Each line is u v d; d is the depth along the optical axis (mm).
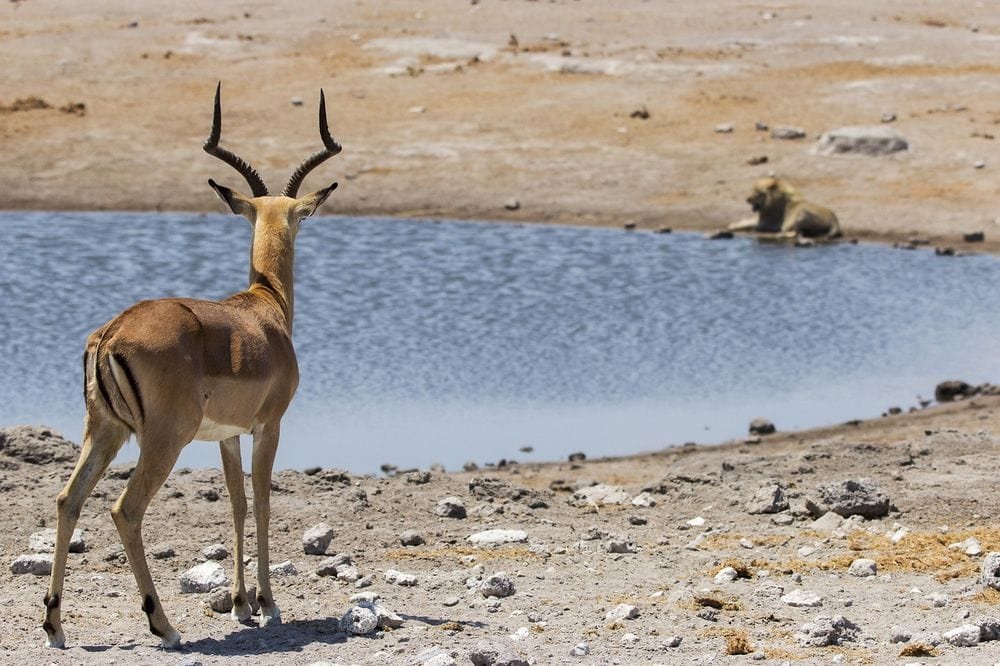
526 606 34469
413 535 42062
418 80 161500
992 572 35469
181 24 187000
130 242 108438
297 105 152375
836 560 39062
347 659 28906
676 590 36062
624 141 141125
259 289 33594
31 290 90188
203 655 28969
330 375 72250
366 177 132750
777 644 30891
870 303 91000
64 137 141500
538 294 92250
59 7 198625
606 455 59719
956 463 51594
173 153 138375
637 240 113375
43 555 37656
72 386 69250
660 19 192000
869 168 131500
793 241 113750
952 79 158625
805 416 66125
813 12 196125
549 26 187625
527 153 138375
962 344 80438
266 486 32125
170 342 28906
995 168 129625
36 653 28797
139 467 28922
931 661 28906
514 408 67000
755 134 141750
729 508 46812
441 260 103312
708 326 84188
